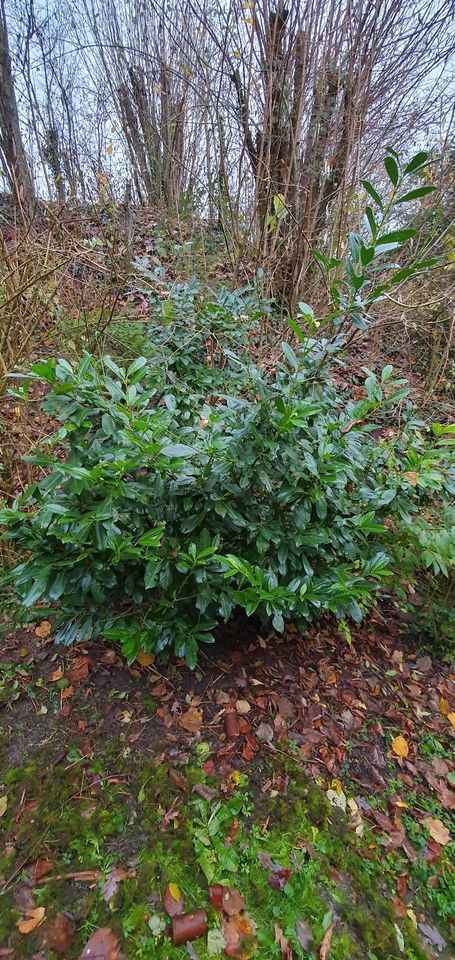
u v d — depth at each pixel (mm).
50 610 1734
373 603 2301
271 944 1245
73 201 4883
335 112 4047
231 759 1680
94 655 2014
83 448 1516
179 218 5590
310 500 1643
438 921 1351
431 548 2029
